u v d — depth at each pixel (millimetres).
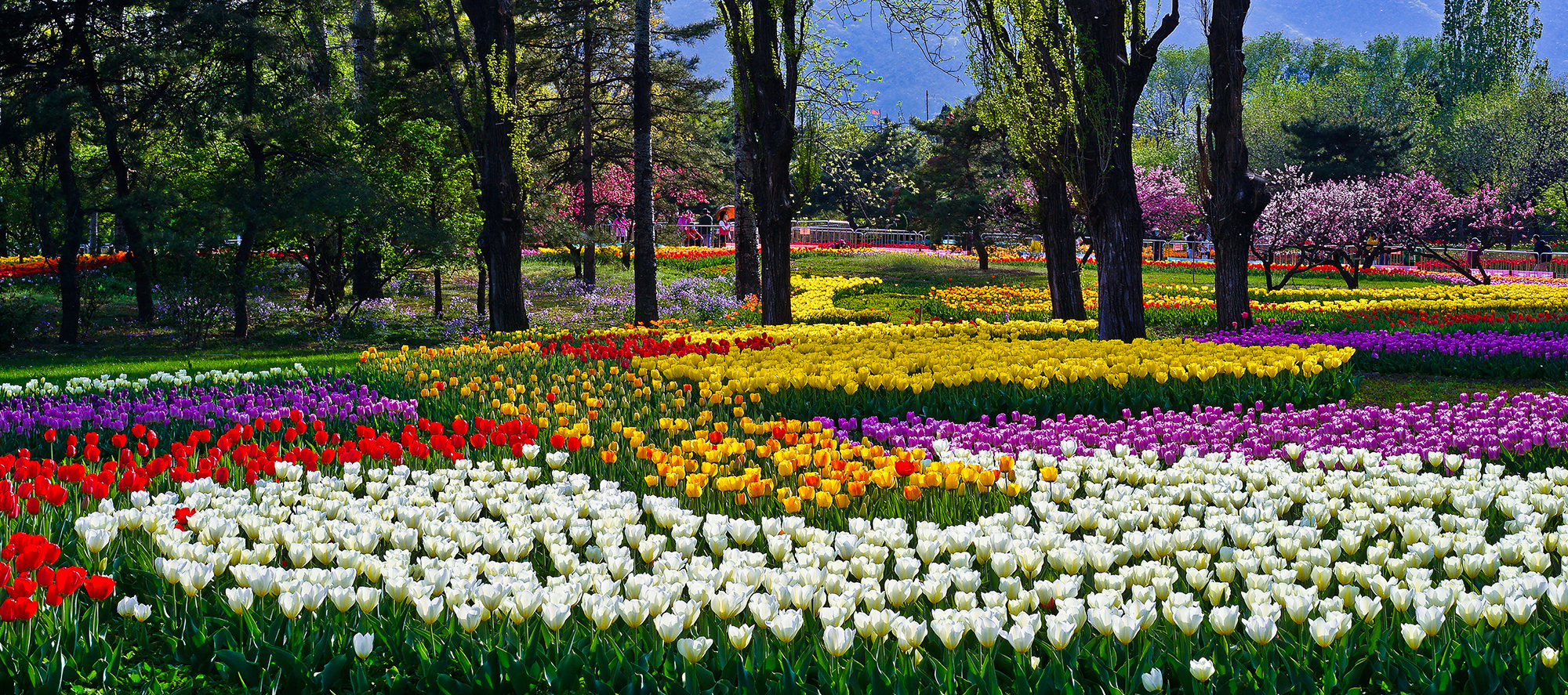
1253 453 7152
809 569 3977
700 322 23422
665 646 3672
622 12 33344
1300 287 37969
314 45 23984
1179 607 3508
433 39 21188
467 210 25203
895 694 3402
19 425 7992
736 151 28672
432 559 4387
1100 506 5457
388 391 10484
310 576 4043
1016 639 3377
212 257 20797
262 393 10391
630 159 36094
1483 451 7207
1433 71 77188
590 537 5121
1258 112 65062
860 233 59188
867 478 5598
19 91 19844
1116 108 15422
